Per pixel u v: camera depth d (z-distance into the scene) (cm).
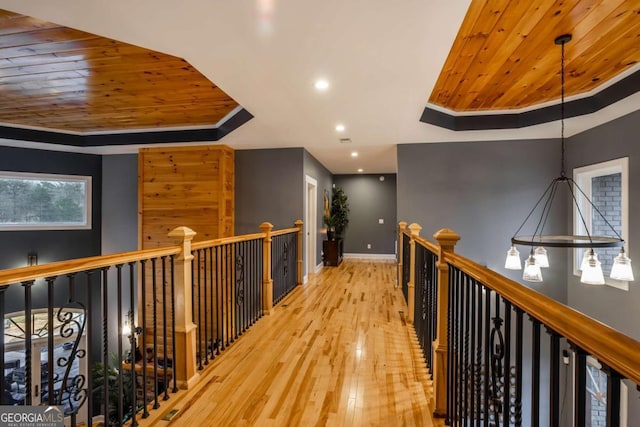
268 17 186
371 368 236
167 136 494
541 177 452
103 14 180
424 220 481
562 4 201
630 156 336
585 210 420
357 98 320
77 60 276
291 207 529
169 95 359
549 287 441
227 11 180
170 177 514
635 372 52
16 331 454
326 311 373
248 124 412
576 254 421
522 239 264
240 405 193
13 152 497
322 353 261
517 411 100
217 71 259
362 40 212
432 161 481
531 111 395
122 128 493
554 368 80
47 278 134
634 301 328
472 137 452
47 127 484
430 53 229
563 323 72
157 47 219
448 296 183
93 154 554
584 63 279
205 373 230
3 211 498
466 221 470
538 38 240
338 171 812
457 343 170
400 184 488
